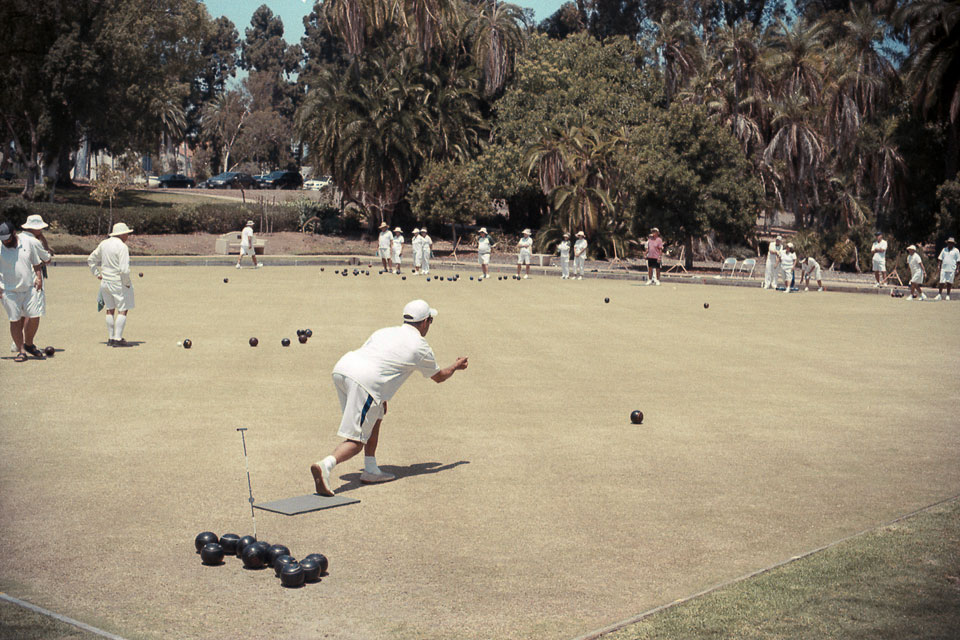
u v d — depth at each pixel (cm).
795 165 4619
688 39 4744
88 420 870
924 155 4378
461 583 474
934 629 396
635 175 3747
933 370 1259
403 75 5025
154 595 452
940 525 560
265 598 450
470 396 1029
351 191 5084
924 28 4069
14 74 5347
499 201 5578
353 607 439
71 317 1753
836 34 5597
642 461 747
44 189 5653
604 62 5291
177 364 1209
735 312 2103
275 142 9956
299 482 670
